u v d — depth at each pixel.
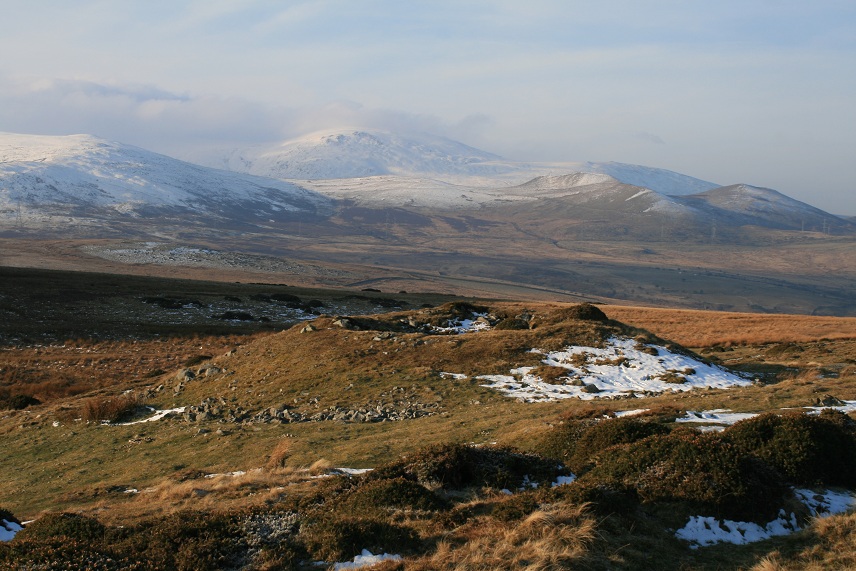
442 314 50.16
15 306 76.25
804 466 16.25
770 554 12.99
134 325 74.50
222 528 14.41
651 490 15.12
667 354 38.53
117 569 12.67
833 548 13.06
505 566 12.24
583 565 12.27
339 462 23.27
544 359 37.53
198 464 26.62
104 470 28.00
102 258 189.50
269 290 102.62
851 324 71.69
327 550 13.13
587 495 14.31
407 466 17.44
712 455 15.55
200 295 91.94
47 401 45.72
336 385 36.19
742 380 36.34
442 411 30.92
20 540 14.20
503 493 16.31
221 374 42.78
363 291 114.94
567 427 20.80
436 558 12.70
